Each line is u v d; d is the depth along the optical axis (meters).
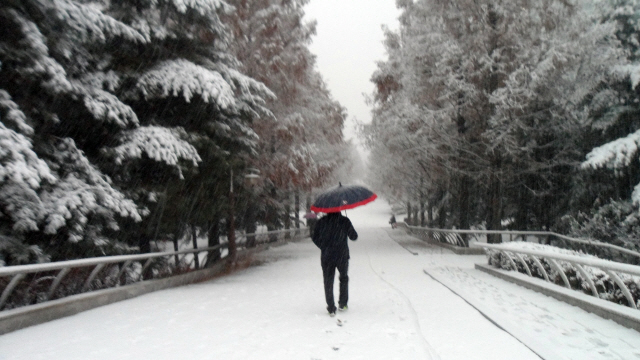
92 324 6.50
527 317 6.43
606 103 18.56
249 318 6.94
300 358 4.88
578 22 17.08
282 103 20.25
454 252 19.80
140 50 11.35
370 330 6.04
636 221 16.61
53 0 8.05
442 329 5.99
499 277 10.91
